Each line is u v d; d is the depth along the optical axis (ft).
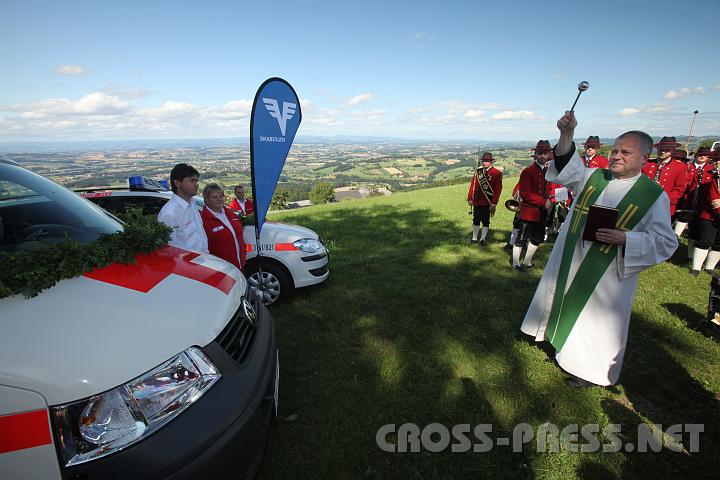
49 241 7.10
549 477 7.30
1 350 4.64
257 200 12.82
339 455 7.77
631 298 8.84
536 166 17.76
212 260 8.39
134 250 7.20
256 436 5.91
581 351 9.29
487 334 12.44
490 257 21.06
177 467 4.86
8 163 9.21
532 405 9.21
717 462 7.63
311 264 14.78
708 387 9.87
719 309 12.14
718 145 21.24
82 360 4.78
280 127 12.81
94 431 4.58
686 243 23.81
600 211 8.40
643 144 8.37
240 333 6.93
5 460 4.32
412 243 24.67
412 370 10.56
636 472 7.42
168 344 5.42
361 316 13.78
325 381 10.09
